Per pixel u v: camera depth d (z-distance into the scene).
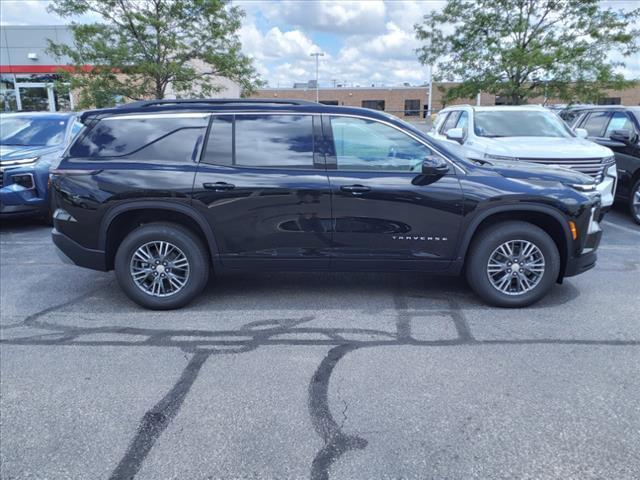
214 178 4.59
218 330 4.36
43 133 9.02
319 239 4.67
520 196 4.52
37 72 23.23
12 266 6.35
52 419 3.10
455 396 3.28
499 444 2.80
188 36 13.55
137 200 4.61
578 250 4.67
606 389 3.34
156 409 3.19
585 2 13.20
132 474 2.62
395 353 3.89
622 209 9.85
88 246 4.76
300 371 3.64
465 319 4.53
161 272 4.77
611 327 4.32
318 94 50.75
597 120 9.84
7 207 7.79
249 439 2.88
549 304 4.86
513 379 3.48
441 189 4.56
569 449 2.75
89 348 4.05
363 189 4.55
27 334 4.32
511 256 4.68
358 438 2.87
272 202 4.60
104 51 13.03
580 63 13.20
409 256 4.69
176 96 14.50
